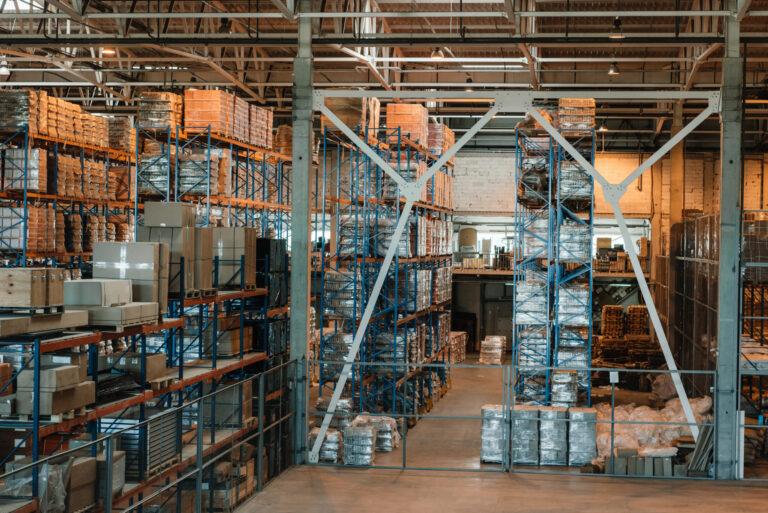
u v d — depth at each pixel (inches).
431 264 971.9
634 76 1087.6
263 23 920.9
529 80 1087.0
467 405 916.0
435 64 1089.4
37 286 361.4
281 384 606.5
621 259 1349.7
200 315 553.6
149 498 377.1
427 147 903.1
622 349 1146.7
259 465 510.0
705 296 805.9
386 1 834.8
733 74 560.1
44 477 357.7
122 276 449.7
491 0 780.6
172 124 692.7
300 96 595.5
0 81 1147.9
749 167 1301.7
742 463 547.5
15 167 661.3
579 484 531.2
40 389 367.6
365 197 734.5
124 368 453.7
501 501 492.4
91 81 1045.2
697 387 821.2
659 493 512.4
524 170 766.5
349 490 513.7
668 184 1325.0
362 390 709.9
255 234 590.9
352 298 730.8
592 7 858.8
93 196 755.4
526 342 746.2
